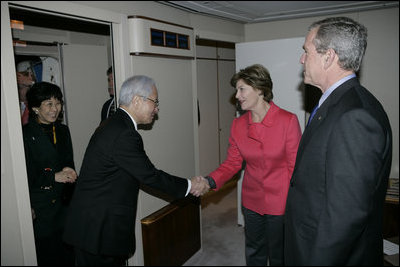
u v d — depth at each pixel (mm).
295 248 1183
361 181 923
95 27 2982
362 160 922
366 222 952
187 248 2596
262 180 1844
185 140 2619
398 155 3172
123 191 1598
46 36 2617
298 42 2701
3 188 1509
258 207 1906
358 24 1092
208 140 4531
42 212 2025
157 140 2301
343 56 1069
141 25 2041
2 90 1462
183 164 2609
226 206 3840
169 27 2293
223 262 2600
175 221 2443
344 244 955
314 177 1092
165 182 1719
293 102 2787
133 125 1642
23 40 2469
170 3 2363
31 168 1958
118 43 2016
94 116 3061
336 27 1078
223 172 2080
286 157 1794
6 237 1535
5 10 1435
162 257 2334
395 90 3107
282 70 2801
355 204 930
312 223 1107
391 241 2479
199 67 4262
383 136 938
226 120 4871
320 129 1078
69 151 2299
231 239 2992
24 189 1571
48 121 2125
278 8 2840
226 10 2746
